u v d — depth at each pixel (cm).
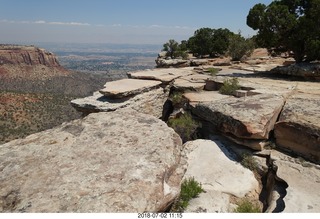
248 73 2098
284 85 1500
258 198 755
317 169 757
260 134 880
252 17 2056
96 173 497
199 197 697
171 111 1675
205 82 1697
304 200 630
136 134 659
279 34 2023
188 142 1034
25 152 554
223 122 988
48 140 608
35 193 439
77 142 607
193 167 866
